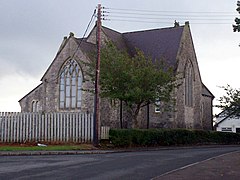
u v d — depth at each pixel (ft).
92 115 101.35
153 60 159.22
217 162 59.06
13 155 72.23
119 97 109.29
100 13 101.30
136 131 103.71
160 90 116.06
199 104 173.17
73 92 143.23
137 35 174.50
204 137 135.44
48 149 82.64
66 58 145.18
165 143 114.11
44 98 148.46
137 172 48.67
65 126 101.96
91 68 119.14
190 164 57.77
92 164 56.65
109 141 101.09
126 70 109.91
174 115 148.36
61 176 43.88
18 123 101.86
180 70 155.22
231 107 135.54
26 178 41.96
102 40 155.12
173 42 162.09
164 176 44.83
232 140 152.46
